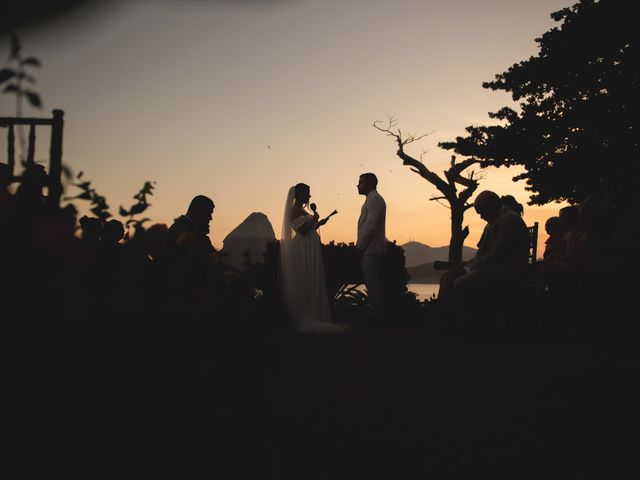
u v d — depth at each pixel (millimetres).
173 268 1751
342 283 11820
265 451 1824
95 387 1536
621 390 4574
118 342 1575
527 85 30859
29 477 1467
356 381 5145
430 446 3457
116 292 1648
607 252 6738
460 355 6453
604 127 27891
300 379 5129
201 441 1641
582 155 28016
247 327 1785
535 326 7762
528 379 5234
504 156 30578
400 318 10406
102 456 1531
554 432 3734
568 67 29062
